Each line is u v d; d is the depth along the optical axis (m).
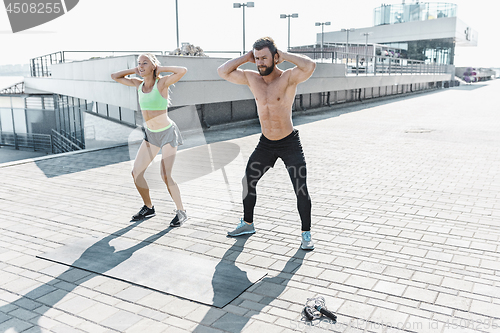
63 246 4.06
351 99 23.66
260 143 3.91
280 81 3.60
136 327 2.69
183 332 2.63
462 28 51.22
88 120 8.93
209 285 3.22
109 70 11.03
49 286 3.27
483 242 4.03
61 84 15.62
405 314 2.79
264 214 4.98
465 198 5.50
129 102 9.99
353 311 2.84
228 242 4.11
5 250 4.00
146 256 3.78
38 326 2.72
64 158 8.53
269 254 3.82
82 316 2.84
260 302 2.98
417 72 36.00
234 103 14.19
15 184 6.59
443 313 2.79
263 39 3.53
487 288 3.13
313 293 3.10
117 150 9.13
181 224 4.54
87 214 5.07
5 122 19.41
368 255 3.77
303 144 10.14
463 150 9.04
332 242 4.09
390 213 4.94
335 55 20.34
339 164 7.79
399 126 13.45
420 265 3.54
